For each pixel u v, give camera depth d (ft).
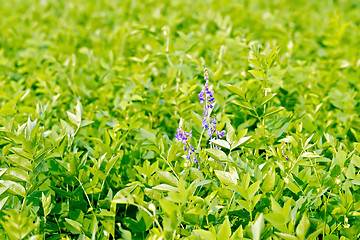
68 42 19.45
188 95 11.85
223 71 14.17
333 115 12.19
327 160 8.73
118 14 24.26
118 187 9.27
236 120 12.14
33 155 7.80
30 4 28.53
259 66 8.91
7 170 7.73
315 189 8.26
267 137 9.33
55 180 9.07
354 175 7.94
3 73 16.02
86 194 8.23
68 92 14.33
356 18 23.18
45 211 7.88
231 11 22.62
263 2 26.78
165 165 9.66
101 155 9.42
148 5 24.00
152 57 14.47
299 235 6.64
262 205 7.64
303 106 12.53
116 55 17.20
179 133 8.45
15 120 10.55
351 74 14.05
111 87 14.53
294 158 8.28
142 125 11.57
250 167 8.46
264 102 8.75
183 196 6.66
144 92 12.19
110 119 11.62
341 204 7.88
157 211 7.74
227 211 7.80
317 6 26.35
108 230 7.78
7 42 20.10
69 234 8.64
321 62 16.24
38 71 15.92
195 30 19.79
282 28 18.97
